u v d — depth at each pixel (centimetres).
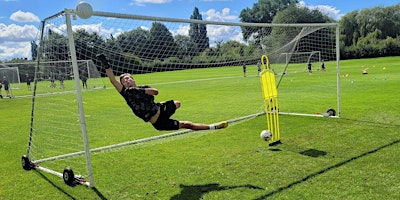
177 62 874
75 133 955
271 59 1466
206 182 517
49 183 557
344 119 909
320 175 514
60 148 794
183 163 614
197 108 1308
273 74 732
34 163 648
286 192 460
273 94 725
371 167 536
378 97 1255
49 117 1288
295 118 961
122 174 574
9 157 734
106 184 533
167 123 550
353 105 1122
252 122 940
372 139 698
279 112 1061
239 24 789
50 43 597
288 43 1127
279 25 851
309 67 2802
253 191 471
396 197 426
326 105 1170
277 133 744
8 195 513
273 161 596
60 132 981
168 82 2548
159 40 808
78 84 512
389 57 5041
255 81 2423
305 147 672
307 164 569
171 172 570
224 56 996
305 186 476
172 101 564
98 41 741
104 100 1750
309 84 1930
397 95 1273
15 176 604
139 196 480
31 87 3331
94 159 671
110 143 811
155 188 505
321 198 434
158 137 812
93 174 583
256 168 565
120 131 948
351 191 450
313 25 897
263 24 827
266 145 703
